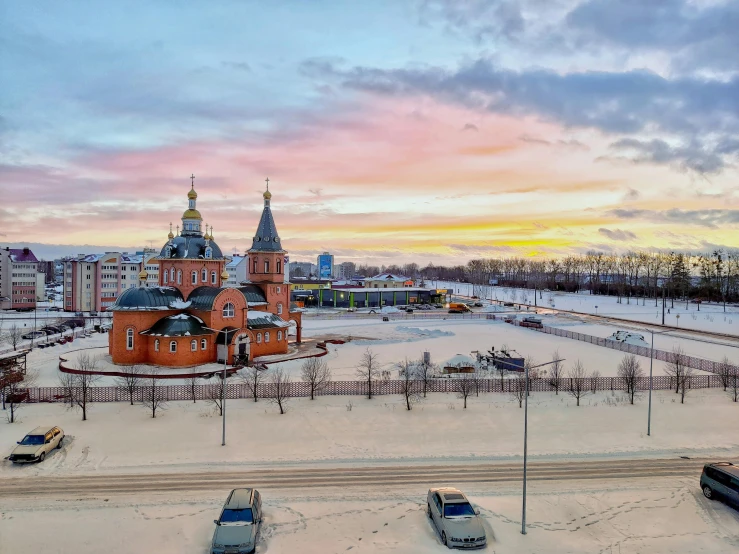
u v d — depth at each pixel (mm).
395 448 39156
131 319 65688
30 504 29094
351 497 30516
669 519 28547
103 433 41562
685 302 174625
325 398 52500
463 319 132750
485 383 56812
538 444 40438
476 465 35938
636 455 38312
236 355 67750
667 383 59312
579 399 52938
